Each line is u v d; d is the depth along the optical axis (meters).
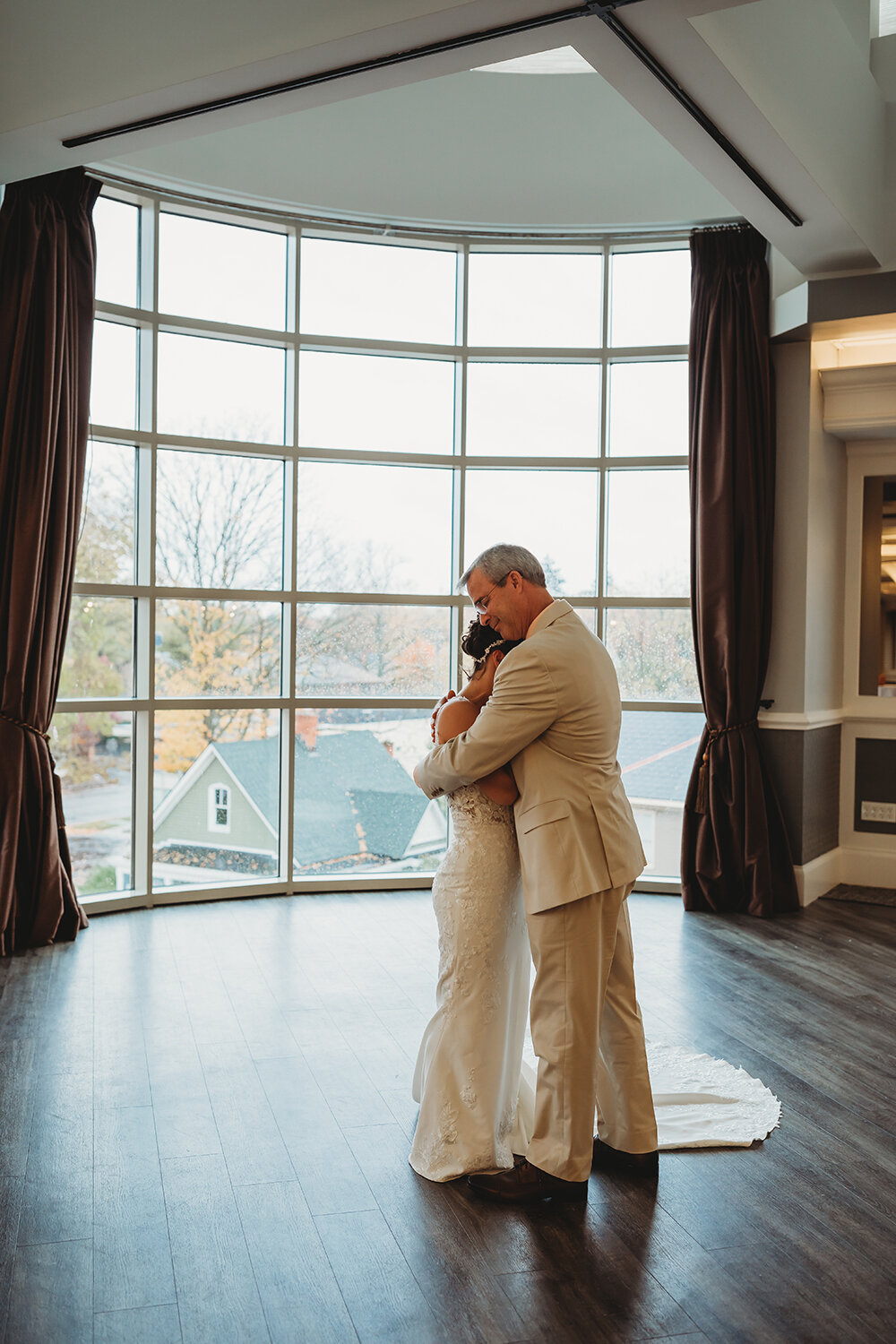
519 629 2.91
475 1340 2.14
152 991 4.29
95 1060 3.57
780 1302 2.28
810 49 4.44
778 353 6.01
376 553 6.16
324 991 4.32
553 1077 2.68
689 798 5.92
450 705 2.94
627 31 3.38
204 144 5.43
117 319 5.48
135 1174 2.80
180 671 5.74
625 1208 2.67
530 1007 2.73
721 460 5.79
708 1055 3.67
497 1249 2.48
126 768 5.64
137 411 5.61
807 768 6.02
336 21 3.48
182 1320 2.19
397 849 6.25
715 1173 2.87
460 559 6.23
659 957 4.92
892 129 5.42
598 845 2.68
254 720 5.96
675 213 5.87
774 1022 4.04
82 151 4.31
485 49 3.52
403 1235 2.53
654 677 6.30
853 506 6.53
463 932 2.82
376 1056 3.63
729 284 5.83
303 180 5.68
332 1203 2.67
